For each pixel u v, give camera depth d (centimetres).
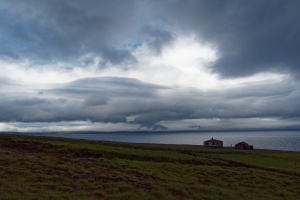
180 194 1862
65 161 2691
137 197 1592
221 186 2470
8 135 5128
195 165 3772
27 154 2927
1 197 1223
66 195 1445
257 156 6234
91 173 2170
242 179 2962
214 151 6838
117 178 2097
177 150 6050
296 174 3744
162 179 2386
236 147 10050
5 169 1883
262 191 2436
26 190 1420
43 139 5075
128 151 4347
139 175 2408
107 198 1532
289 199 2248
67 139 5684
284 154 7250
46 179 1766
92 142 5781
